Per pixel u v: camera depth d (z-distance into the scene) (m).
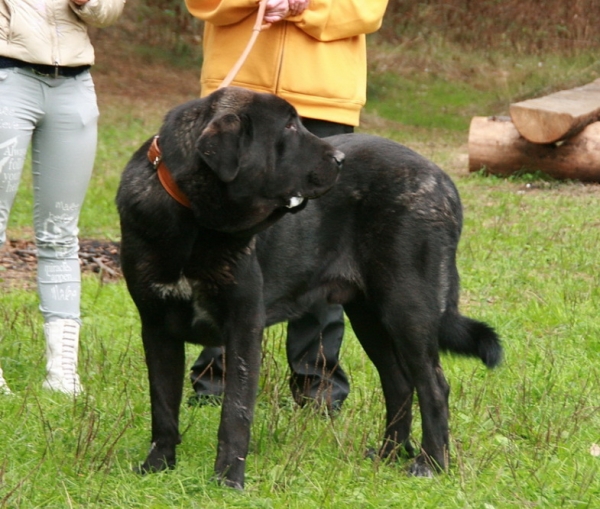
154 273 5.73
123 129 23.14
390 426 6.71
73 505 5.47
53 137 7.40
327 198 6.46
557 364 8.34
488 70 32.62
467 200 15.80
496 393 7.58
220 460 5.81
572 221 14.11
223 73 7.42
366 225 6.45
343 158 5.75
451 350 6.57
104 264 11.99
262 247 6.20
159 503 5.55
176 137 5.59
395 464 6.44
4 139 7.15
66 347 7.68
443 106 29.19
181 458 6.29
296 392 7.60
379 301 6.45
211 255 5.67
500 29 34.66
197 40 33.53
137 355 8.30
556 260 12.10
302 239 6.40
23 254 12.16
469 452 6.44
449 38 34.72
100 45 31.73
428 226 6.35
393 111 28.12
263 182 5.54
